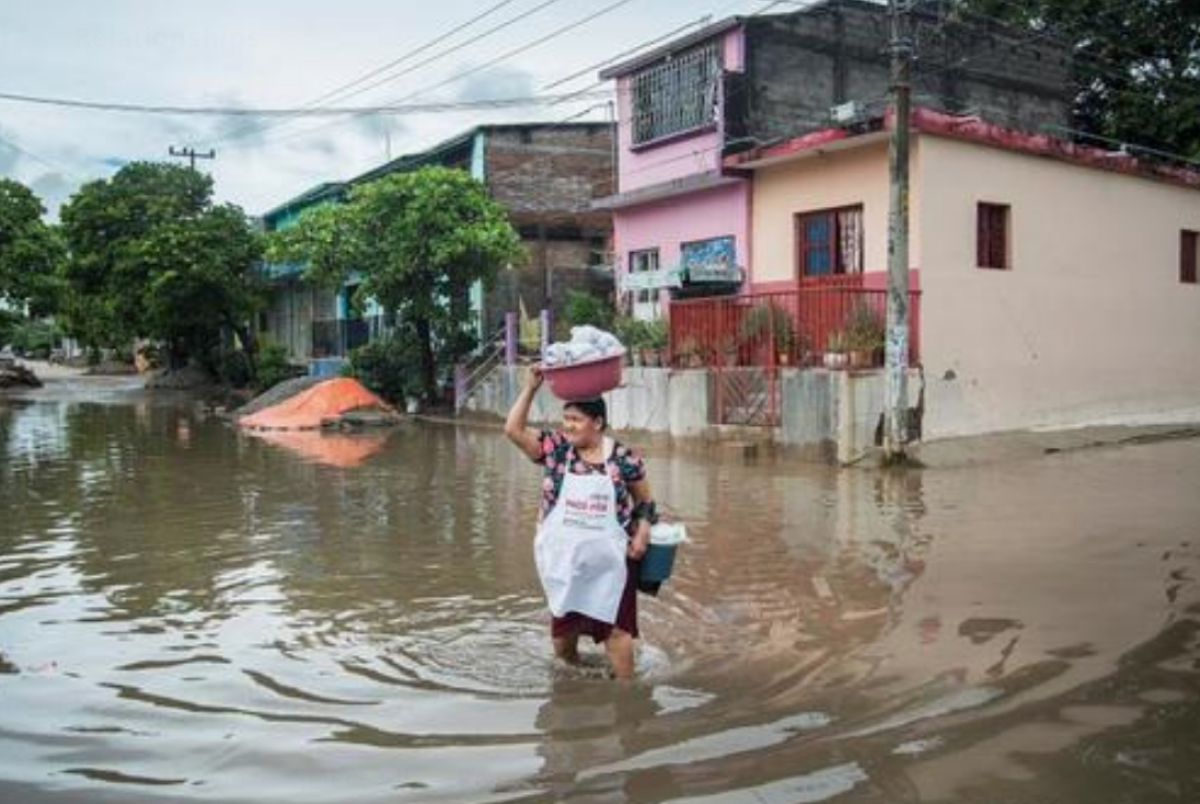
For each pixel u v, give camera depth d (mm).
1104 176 17859
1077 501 10617
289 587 7473
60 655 5832
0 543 9195
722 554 8336
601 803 3842
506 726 4629
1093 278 17656
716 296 18078
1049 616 6262
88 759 4340
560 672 5406
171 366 39969
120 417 25625
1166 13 22328
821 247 17188
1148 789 3855
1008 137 15961
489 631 6258
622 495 5293
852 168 16406
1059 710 4656
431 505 11242
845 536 9008
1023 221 16500
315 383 25531
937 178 15289
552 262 26641
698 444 16125
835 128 15859
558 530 5293
